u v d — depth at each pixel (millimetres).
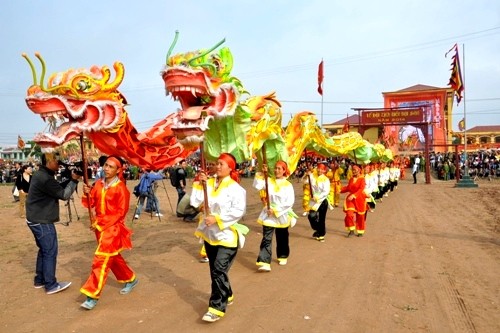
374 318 4777
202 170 4957
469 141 61500
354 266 7078
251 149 7688
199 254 8039
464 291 5730
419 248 8477
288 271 6770
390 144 35688
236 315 4859
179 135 5238
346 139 15719
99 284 5023
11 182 33375
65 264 7258
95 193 5320
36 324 4660
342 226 11422
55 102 5320
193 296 5535
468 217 12977
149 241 9320
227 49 6074
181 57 5234
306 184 13086
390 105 50250
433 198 19172
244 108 6867
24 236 10164
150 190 12688
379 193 17984
